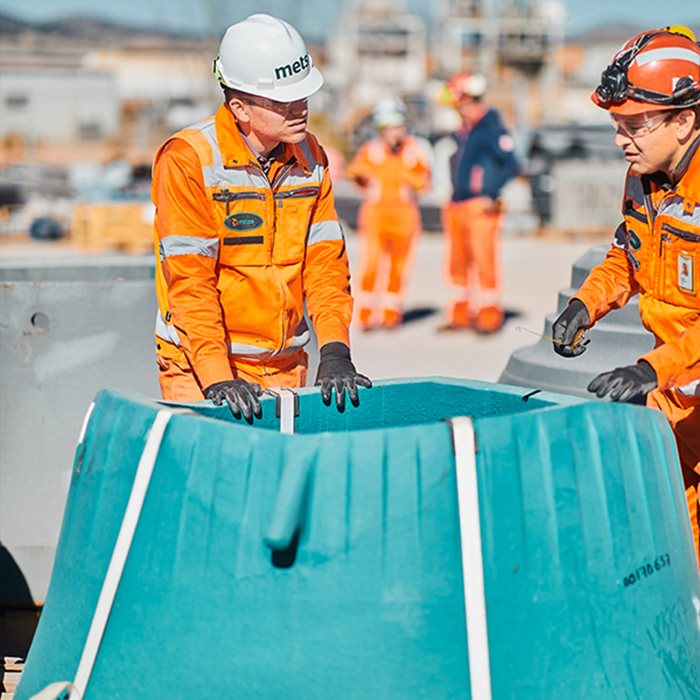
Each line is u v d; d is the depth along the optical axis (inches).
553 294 661.9
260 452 120.0
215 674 119.2
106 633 125.8
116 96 2965.1
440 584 117.3
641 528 127.1
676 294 158.7
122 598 125.4
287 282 178.4
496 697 117.2
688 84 146.8
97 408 137.0
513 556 119.2
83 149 2461.9
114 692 123.6
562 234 987.3
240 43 166.6
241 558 119.4
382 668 116.5
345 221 1062.4
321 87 169.2
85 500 133.0
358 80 2930.6
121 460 129.5
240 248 174.2
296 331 185.9
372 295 556.4
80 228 904.9
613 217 988.6
